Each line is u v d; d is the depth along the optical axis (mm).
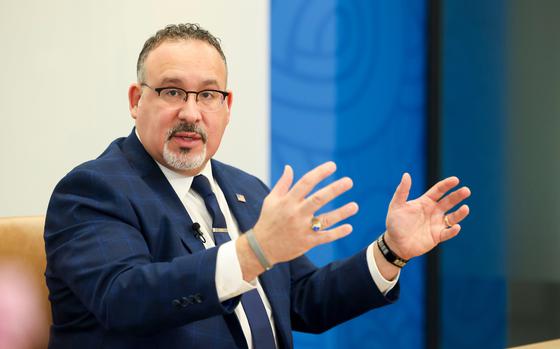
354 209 2295
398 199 2998
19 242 3119
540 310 6617
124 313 2432
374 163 6055
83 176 2844
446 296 6246
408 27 6230
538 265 6609
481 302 6375
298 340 5770
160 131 2982
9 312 3031
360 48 5953
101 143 4641
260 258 2350
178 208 2961
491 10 6383
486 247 6371
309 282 3387
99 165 2920
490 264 6402
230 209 3301
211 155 3121
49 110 4465
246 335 2938
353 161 5930
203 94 3027
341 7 5840
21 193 4402
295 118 5629
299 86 5641
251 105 5191
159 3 4809
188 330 2719
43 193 4465
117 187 2834
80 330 2791
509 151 6461
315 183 2273
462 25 6285
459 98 6281
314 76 5719
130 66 4723
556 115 6711
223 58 3137
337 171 5836
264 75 5254
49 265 2850
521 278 6523
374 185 6055
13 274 3068
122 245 2646
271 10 5477
